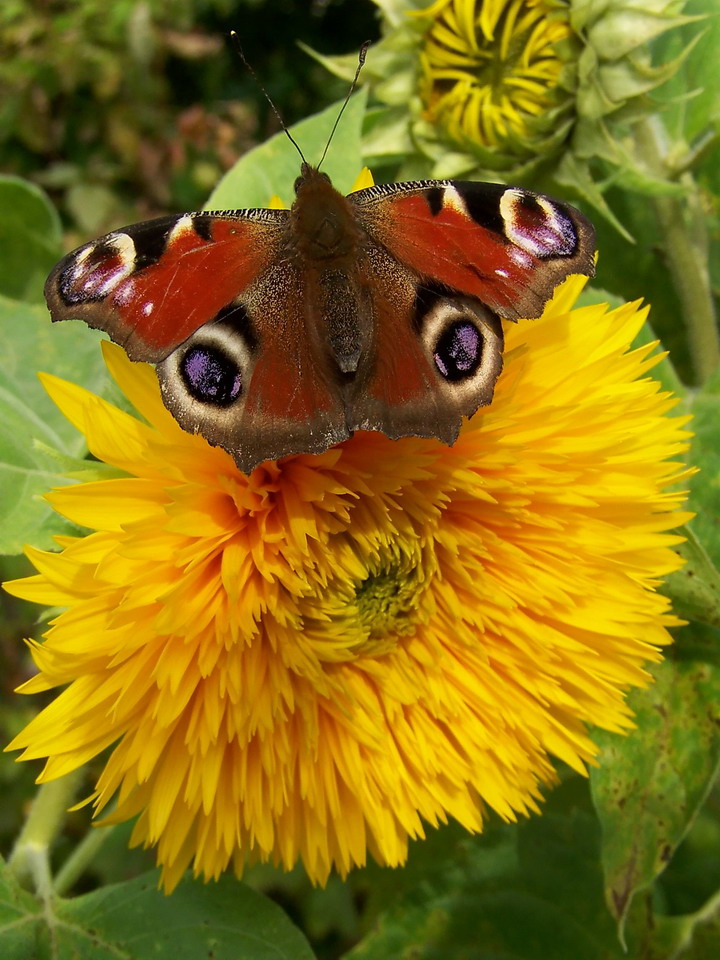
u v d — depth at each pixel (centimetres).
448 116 16
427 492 13
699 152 17
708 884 20
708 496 15
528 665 13
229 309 12
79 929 14
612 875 13
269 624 12
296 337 12
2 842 24
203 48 32
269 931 14
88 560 11
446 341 12
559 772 17
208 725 12
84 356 16
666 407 13
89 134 32
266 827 12
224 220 12
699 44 17
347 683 13
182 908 14
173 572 12
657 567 13
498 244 12
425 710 13
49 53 31
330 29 39
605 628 13
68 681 12
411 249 12
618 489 13
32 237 20
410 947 17
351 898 21
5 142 33
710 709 14
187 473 12
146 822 12
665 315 20
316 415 12
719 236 20
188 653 12
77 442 15
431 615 13
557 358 12
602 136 15
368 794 13
